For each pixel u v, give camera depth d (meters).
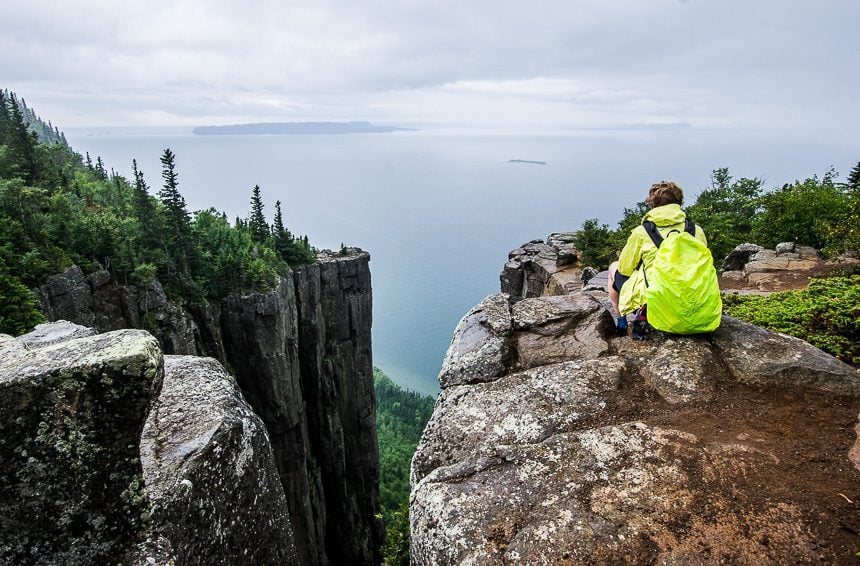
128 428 3.79
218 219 95.00
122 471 3.84
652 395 5.65
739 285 17.44
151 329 53.12
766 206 25.30
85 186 88.69
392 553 15.59
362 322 88.56
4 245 44.16
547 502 4.10
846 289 11.12
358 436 90.31
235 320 63.00
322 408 81.00
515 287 34.59
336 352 84.44
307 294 77.75
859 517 3.76
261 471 6.02
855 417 5.04
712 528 3.73
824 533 3.65
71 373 3.55
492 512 4.09
